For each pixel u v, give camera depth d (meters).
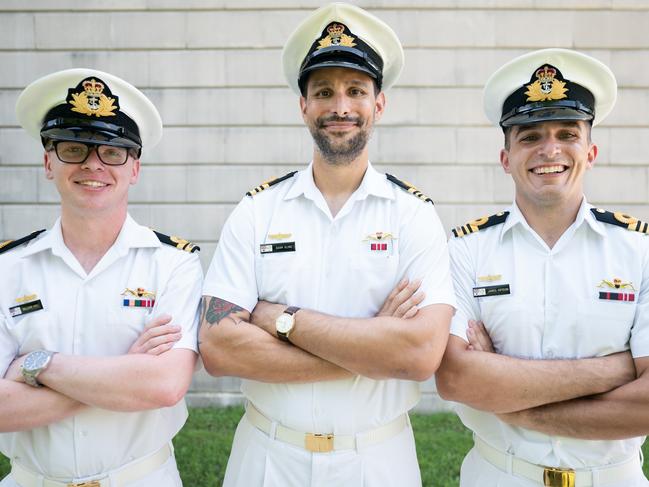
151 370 2.05
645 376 2.04
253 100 4.91
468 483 2.37
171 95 4.91
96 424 2.14
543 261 2.27
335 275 2.24
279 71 4.89
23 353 2.18
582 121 2.23
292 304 2.24
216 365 2.15
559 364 2.09
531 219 2.31
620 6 4.77
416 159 4.89
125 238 2.26
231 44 4.89
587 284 2.20
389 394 2.21
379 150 4.89
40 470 2.16
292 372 2.10
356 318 2.10
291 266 2.25
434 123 4.87
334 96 2.17
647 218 4.87
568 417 2.06
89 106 2.17
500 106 2.41
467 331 2.24
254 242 2.30
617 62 4.79
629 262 2.19
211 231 4.96
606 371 2.08
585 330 2.17
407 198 2.31
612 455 2.14
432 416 4.83
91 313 2.20
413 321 2.07
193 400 5.01
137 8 4.88
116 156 2.20
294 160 4.92
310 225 2.30
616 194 4.87
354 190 2.33
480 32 4.82
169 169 4.95
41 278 2.23
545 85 2.22
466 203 4.90
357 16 2.31
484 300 2.29
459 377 2.14
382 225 2.27
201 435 4.38
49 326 2.17
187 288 2.26
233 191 4.95
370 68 2.18
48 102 2.21
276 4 4.85
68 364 2.03
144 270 2.27
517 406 2.09
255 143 4.93
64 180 2.12
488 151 4.88
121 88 2.26
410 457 2.28
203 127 4.93
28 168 4.93
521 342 2.22
